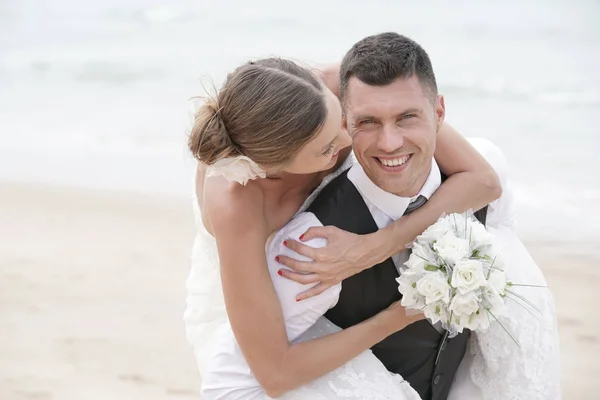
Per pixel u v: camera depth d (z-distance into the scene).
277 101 2.44
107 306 5.70
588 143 8.94
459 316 2.45
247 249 2.64
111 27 15.73
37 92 12.22
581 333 5.20
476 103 10.77
